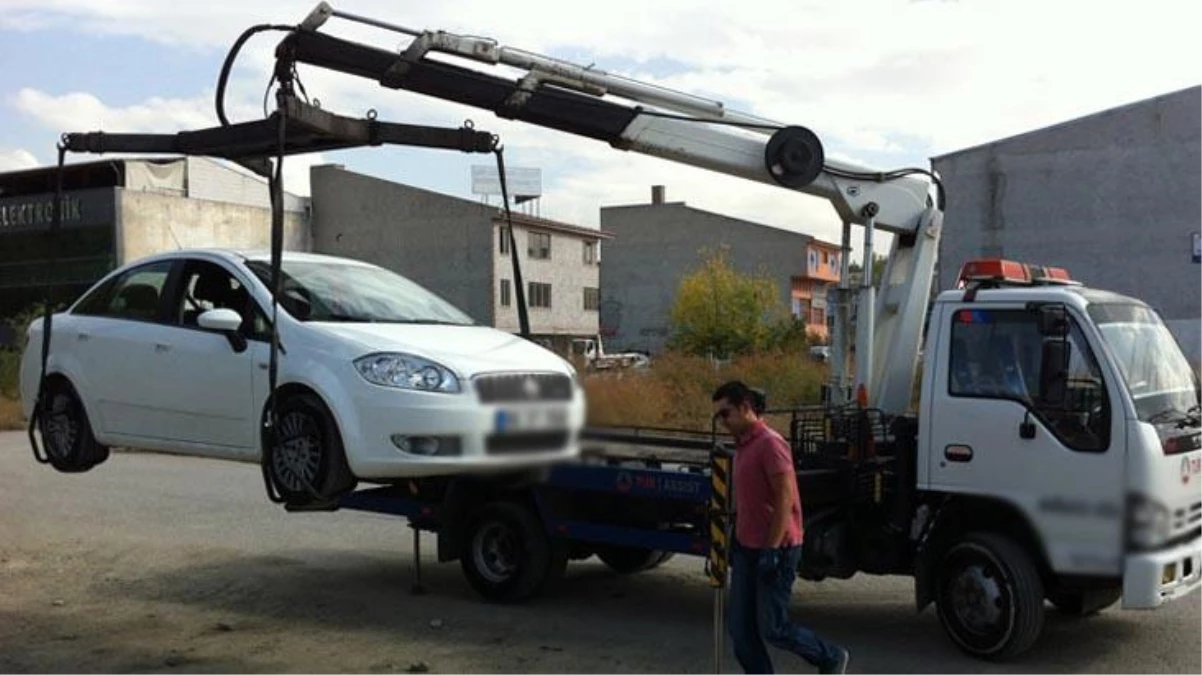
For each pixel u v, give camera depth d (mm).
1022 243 39281
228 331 7410
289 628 7754
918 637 7371
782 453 5809
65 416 8484
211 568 9750
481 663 6832
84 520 12180
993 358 6809
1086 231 38438
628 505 7988
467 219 58688
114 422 8125
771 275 74125
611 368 9117
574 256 65750
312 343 7090
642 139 8469
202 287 7914
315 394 6973
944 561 6930
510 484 8086
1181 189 37156
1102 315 6605
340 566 9836
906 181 8516
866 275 8383
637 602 8461
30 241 52812
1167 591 6332
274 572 9586
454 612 8188
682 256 76000
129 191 51688
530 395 7027
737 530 5941
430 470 6637
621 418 7891
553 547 8289
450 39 8031
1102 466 6359
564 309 64688
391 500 8805
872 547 7465
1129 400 6340
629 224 77375
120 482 15102
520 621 7895
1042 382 6492
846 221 8711
